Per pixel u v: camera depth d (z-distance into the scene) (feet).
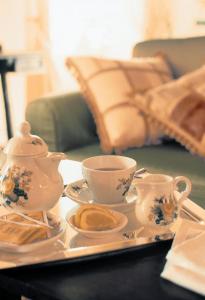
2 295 2.85
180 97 5.69
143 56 6.87
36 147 2.94
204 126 5.46
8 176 2.94
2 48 9.11
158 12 8.41
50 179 2.96
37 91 10.25
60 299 2.29
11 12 10.12
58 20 9.56
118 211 3.23
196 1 7.88
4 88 8.95
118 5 8.80
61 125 5.81
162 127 5.66
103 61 6.16
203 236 2.66
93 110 5.89
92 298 2.29
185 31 8.15
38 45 10.04
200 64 6.38
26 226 2.84
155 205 2.92
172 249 2.55
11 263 2.56
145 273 2.53
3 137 9.79
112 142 5.66
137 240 2.84
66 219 3.00
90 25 9.22
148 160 5.37
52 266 2.58
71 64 6.09
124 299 2.28
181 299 2.29
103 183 3.14
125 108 5.80
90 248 2.73
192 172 4.98
